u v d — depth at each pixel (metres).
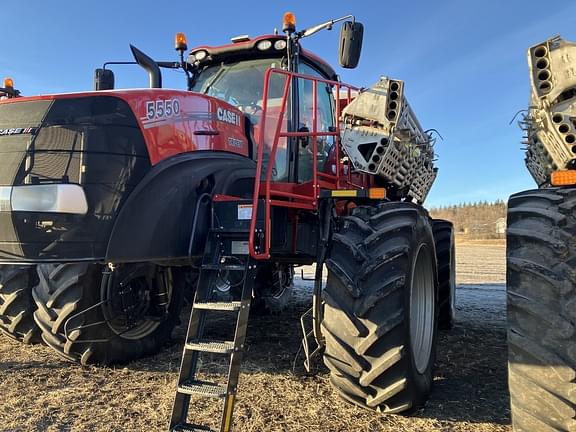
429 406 3.04
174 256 2.85
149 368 3.71
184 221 2.90
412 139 3.79
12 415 2.81
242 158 3.54
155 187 2.82
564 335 2.14
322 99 4.57
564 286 2.18
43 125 2.75
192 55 4.36
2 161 2.74
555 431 2.11
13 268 4.00
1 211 2.69
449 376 3.62
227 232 2.88
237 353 2.45
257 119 4.02
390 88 3.29
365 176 4.46
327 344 2.78
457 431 2.69
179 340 4.48
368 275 2.73
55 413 2.86
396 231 2.89
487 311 6.43
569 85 2.43
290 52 3.83
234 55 4.20
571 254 2.23
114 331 3.66
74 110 2.77
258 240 2.81
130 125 2.82
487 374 3.66
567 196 2.42
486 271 13.52
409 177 4.03
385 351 2.68
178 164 2.96
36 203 2.66
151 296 3.90
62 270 3.54
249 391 3.25
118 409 2.93
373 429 2.70
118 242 2.67
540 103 2.50
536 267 2.25
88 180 2.69
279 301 5.85
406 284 2.76
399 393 2.73
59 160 2.70
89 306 3.51
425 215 3.45
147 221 2.76
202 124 3.24
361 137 3.37
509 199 2.67
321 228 3.41
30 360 3.85
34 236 2.67
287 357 4.05
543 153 2.92
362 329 2.68
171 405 2.99
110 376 3.52
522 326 2.24
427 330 3.27
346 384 2.77
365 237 2.88
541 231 2.33
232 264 2.81
